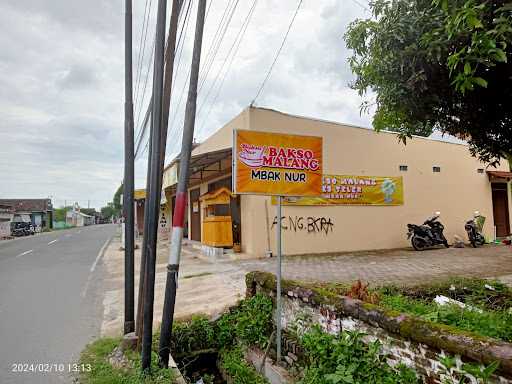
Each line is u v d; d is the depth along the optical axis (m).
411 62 4.02
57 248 18.80
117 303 6.87
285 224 11.70
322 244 12.18
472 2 3.04
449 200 14.94
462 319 3.85
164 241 20.80
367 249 12.91
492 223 15.99
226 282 7.86
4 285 8.95
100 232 37.75
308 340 3.84
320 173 4.77
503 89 3.93
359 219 12.90
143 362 3.57
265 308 5.05
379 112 4.67
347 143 12.87
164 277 9.01
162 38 3.75
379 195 13.32
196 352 5.02
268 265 9.78
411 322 2.94
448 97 4.23
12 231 32.62
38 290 8.25
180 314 5.66
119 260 13.04
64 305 6.84
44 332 5.31
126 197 4.71
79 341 4.90
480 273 7.92
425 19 3.90
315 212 12.16
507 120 4.27
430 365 2.75
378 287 5.69
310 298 4.21
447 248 13.17
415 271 8.38
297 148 4.65
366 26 4.46
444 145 15.05
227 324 5.27
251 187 4.38
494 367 2.23
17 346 4.76
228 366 4.74
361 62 4.67
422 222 14.16
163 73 3.77
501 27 2.93
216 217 11.87
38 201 52.69
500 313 4.41
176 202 3.78
